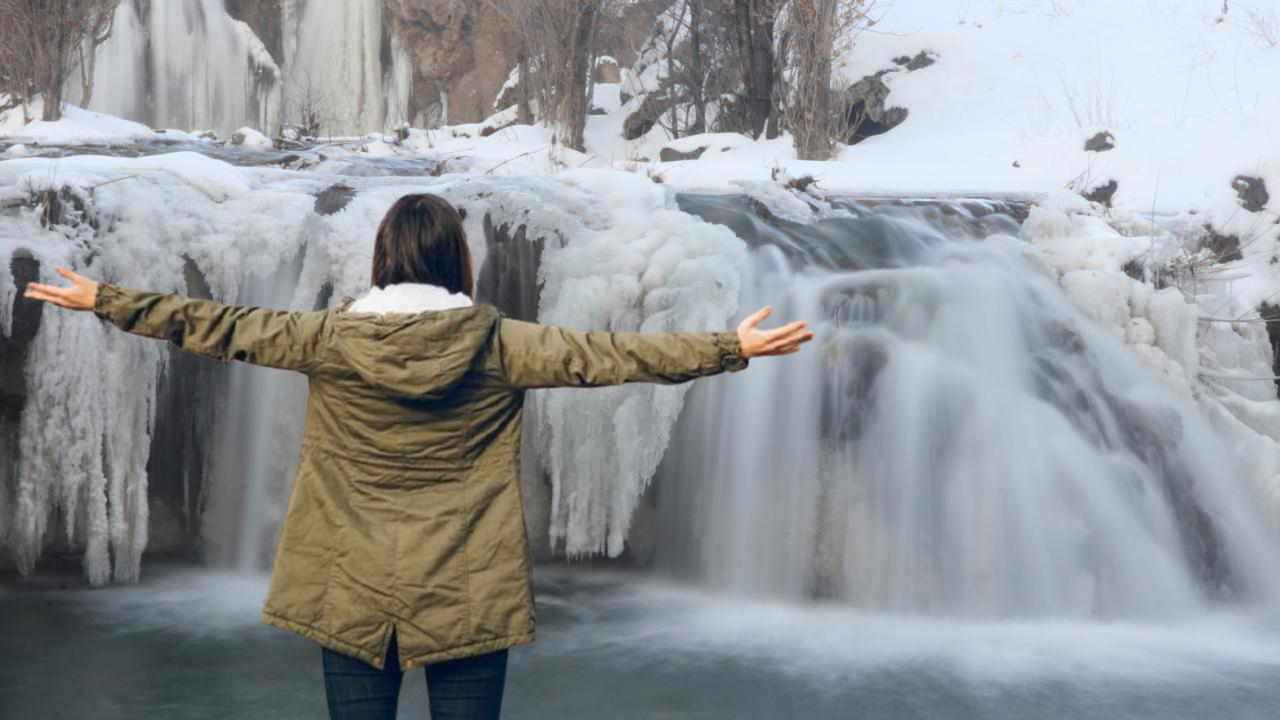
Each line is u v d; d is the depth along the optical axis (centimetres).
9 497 592
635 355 248
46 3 1284
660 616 580
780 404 634
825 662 503
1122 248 738
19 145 1174
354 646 245
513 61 1870
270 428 625
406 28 2058
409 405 247
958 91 1441
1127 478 629
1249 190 858
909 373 633
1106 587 604
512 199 646
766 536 630
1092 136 1002
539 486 670
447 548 246
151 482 639
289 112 2109
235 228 616
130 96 1902
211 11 2014
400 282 258
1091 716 436
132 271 595
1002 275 693
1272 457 676
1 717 408
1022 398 641
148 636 509
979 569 605
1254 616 609
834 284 666
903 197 862
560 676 473
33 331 572
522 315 646
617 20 1513
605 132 1532
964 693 461
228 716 412
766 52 1413
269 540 627
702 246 656
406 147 1454
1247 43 1359
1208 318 725
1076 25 1539
